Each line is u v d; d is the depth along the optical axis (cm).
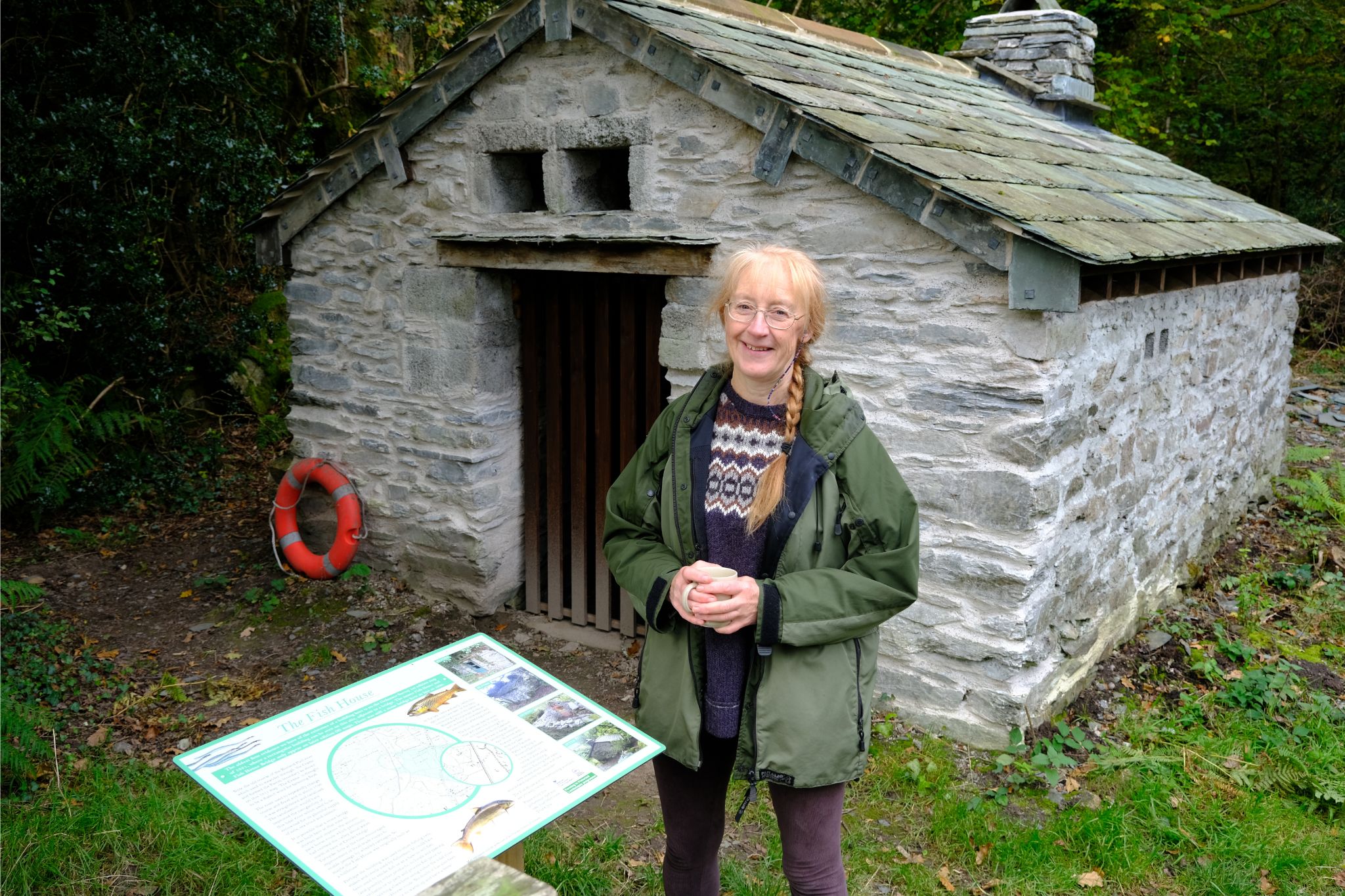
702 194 435
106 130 680
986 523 391
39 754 396
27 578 598
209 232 845
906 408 404
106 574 611
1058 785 380
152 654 505
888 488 207
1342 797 371
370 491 582
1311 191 1365
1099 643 468
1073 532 421
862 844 347
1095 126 820
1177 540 562
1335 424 930
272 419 849
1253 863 339
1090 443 425
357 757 179
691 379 457
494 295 527
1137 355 461
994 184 381
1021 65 779
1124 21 1225
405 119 507
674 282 451
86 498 710
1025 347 369
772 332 202
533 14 453
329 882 150
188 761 172
